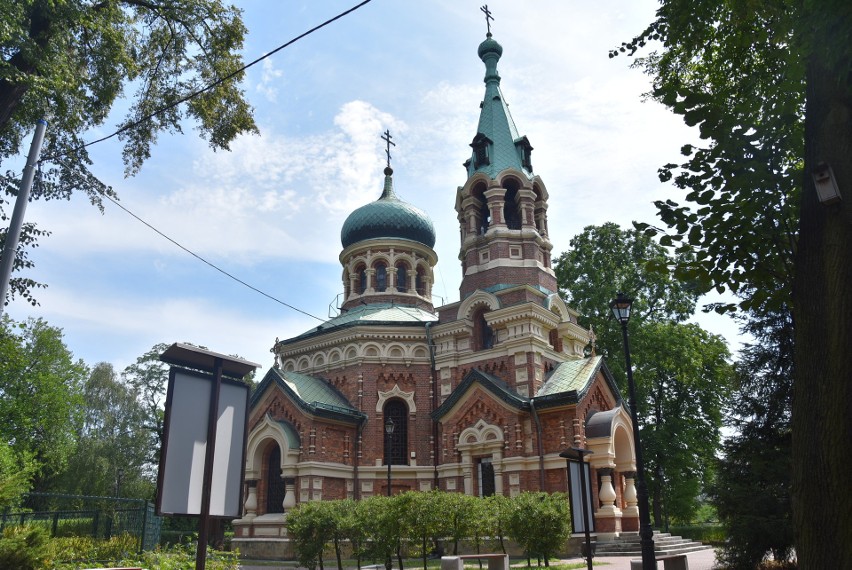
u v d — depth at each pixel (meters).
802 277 8.85
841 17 8.99
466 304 39.06
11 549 13.64
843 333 8.15
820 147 8.98
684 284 48.47
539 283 39.69
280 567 30.17
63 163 23.09
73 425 58.53
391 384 39.53
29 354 55.03
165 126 25.25
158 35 24.61
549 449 33.25
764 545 20.48
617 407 34.28
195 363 9.73
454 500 23.56
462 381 36.19
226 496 9.55
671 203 12.12
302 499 34.47
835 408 7.99
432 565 28.78
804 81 11.73
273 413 37.84
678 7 12.23
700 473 47.31
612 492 31.80
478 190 42.66
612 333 47.16
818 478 7.92
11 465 37.44
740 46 12.18
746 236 11.77
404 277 48.00
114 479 64.06
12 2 15.43
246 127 25.86
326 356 41.69
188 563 15.19
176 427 9.17
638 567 18.67
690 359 45.00
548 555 24.05
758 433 23.23
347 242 49.41
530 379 35.25
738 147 11.53
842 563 7.54
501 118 44.50
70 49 19.16
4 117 17.42
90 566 15.22
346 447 37.28
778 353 23.53
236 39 24.52
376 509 23.88
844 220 8.51
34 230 25.16
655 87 14.38
